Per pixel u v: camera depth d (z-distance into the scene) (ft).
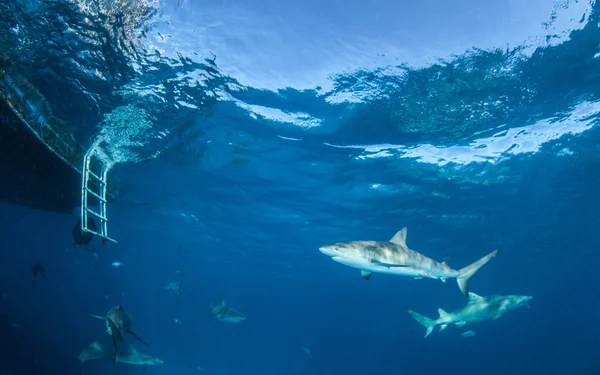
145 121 41.55
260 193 67.67
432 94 35.65
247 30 28.35
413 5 25.84
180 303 376.48
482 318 26.91
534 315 219.41
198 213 84.48
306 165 54.19
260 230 94.17
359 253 15.11
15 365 67.77
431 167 54.13
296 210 76.07
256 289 224.33
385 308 239.91
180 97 37.14
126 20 26.25
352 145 47.16
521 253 103.86
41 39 27.30
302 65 32.17
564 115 40.32
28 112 25.46
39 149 28.19
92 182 38.60
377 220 78.89
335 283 168.04
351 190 63.26
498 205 69.82
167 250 135.44
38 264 51.98
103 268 211.20
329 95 36.35
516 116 40.14
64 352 83.10
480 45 29.40
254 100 37.99
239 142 48.19
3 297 114.42
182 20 26.94
